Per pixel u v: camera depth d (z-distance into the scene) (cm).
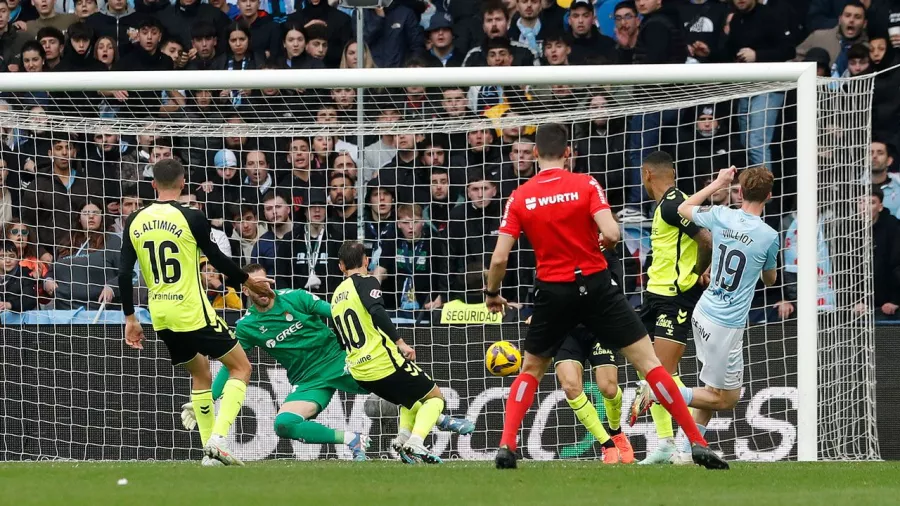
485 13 4041
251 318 2850
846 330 3102
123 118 3694
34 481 1814
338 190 3631
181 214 2330
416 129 3362
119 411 3278
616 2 4106
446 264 3562
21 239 3553
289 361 2864
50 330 3291
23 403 3284
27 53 4062
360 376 2622
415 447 2598
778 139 3731
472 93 3775
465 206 3547
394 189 3591
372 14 4103
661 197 2558
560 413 3162
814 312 2736
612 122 3719
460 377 3216
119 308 3484
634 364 2067
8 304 3450
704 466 2141
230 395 2375
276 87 2928
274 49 4066
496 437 3183
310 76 2900
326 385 2850
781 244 3653
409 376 2608
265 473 2006
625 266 3597
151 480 1827
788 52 3941
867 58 3853
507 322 3216
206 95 3944
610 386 2692
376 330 2603
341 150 3700
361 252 2669
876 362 3089
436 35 4059
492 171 3659
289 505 1420
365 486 1706
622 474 1988
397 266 3544
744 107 3734
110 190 3703
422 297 3538
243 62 4069
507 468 2106
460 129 3353
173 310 2323
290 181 3669
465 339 3219
